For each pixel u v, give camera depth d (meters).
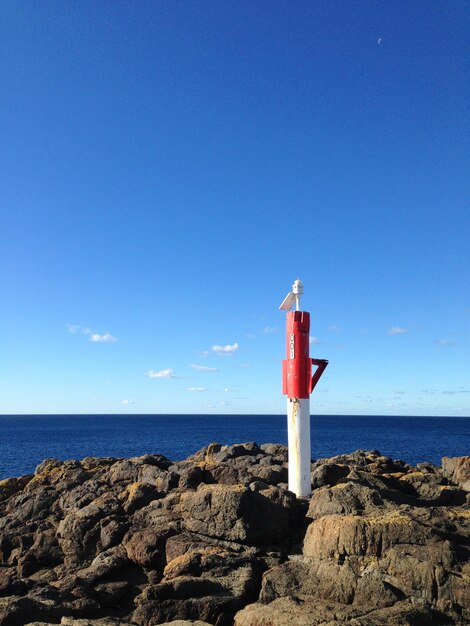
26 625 11.34
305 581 12.50
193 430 166.62
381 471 22.88
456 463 21.95
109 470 24.64
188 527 15.75
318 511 15.62
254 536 14.80
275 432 152.62
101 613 13.88
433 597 11.32
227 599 12.42
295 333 18.73
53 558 17.23
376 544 12.55
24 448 91.19
